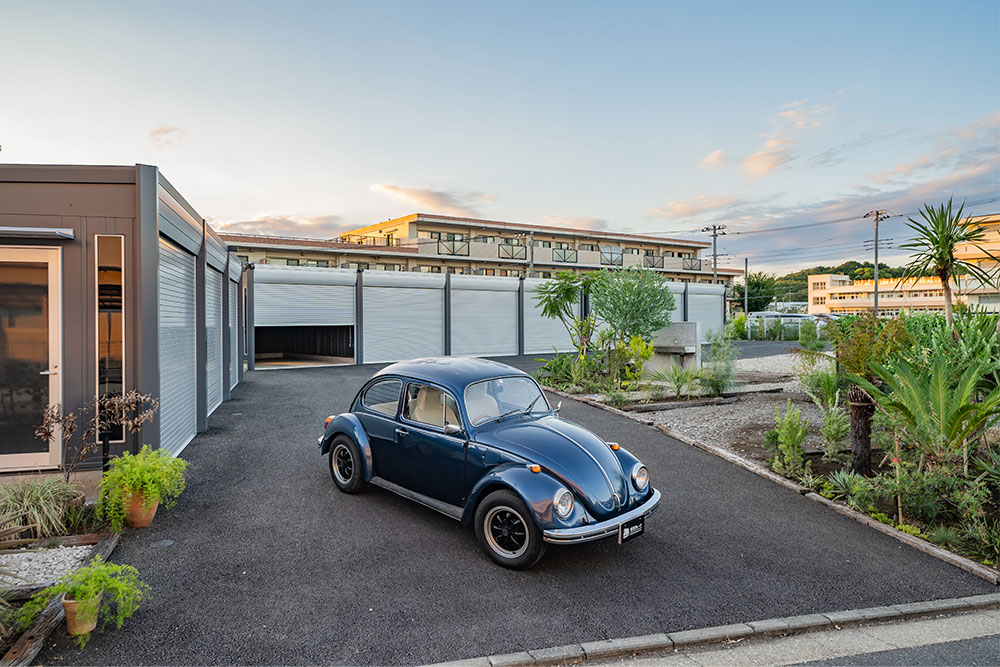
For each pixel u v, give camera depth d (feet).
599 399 41.24
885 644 12.47
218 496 20.56
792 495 22.26
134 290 20.85
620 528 14.98
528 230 149.89
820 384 34.17
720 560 16.43
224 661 11.03
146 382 20.71
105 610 12.34
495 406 17.87
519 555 14.96
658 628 12.69
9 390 19.89
